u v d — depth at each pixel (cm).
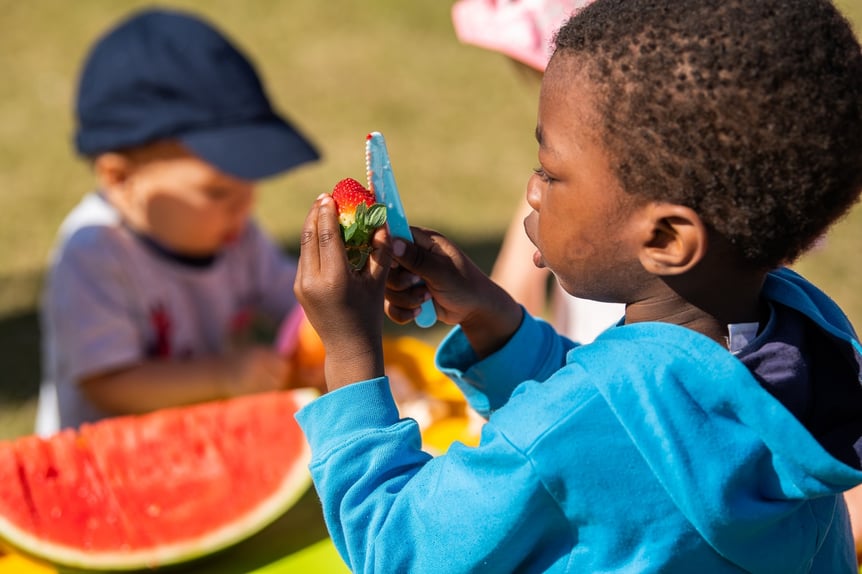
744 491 107
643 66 102
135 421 217
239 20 845
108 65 290
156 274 301
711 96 99
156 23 297
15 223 538
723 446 105
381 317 122
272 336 440
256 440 216
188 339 312
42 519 187
